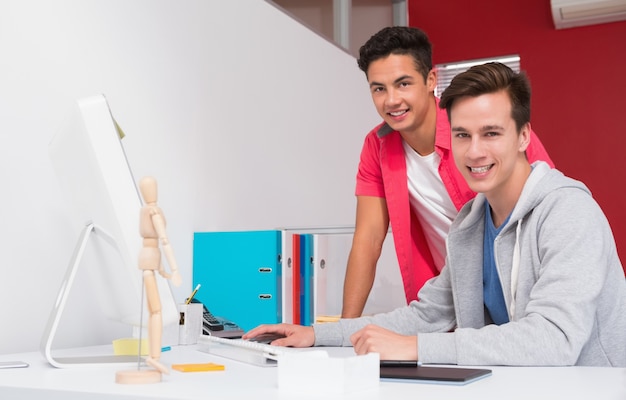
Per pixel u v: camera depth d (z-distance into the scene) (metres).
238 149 2.60
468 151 1.40
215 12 2.50
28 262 1.74
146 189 1.04
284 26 2.96
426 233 2.31
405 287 2.27
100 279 1.38
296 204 2.98
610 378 1.03
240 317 2.25
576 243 1.28
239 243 2.27
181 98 2.31
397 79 2.04
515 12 4.55
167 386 0.97
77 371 1.22
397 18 4.58
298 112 3.03
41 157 1.79
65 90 1.88
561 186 1.39
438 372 1.03
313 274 2.36
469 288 1.56
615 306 1.37
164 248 1.03
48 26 1.83
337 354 1.43
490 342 1.19
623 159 4.27
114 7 2.05
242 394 0.89
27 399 1.00
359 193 2.31
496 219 1.52
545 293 1.25
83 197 1.32
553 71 4.44
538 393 0.89
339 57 3.43
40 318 1.76
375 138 2.28
